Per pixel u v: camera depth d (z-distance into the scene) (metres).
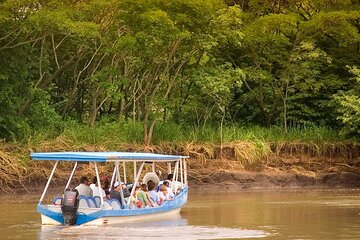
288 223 53.72
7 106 81.19
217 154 91.12
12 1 73.56
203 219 56.06
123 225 51.84
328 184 93.12
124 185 57.69
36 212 59.66
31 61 85.94
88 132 85.56
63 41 87.94
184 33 80.69
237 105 104.44
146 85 90.00
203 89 90.25
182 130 94.12
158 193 57.69
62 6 79.81
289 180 91.75
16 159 77.56
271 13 98.44
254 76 97.31
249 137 94.88
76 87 91.69
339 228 51.00
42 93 85.12
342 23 94.50
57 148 81.06
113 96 86.56
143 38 81.00
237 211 61.91
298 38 97.75
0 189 75.19
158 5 82.38
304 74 99.31
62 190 77.56
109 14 86.19
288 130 100.56
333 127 104.06
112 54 88.75
